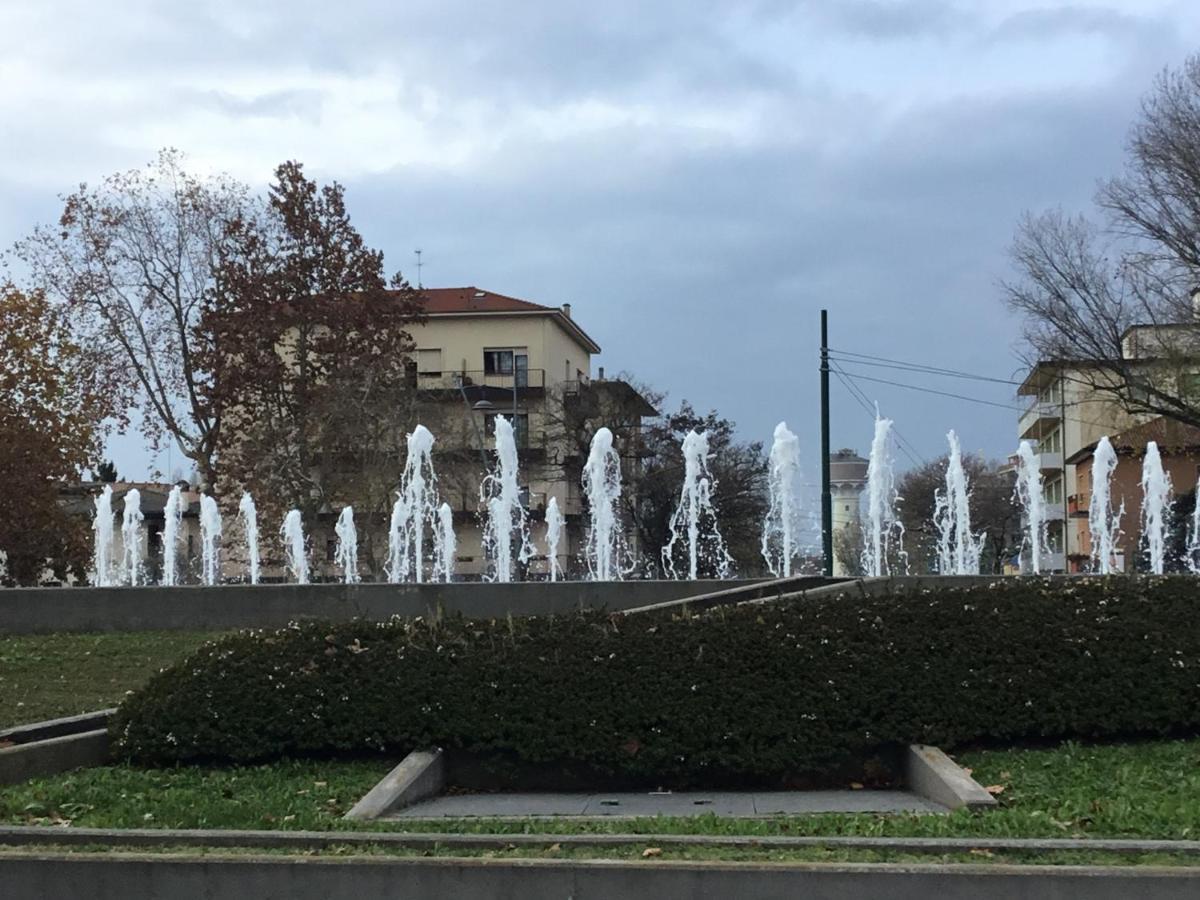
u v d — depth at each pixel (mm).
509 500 28219
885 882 5484
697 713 8383
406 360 42562
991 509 65688
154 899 5875
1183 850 5758
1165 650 8719
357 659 8883
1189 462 47531
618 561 46719
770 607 9398
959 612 9008
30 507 30547
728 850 5957
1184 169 31234
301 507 38719
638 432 53906
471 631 9266
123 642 14570
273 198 39062
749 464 56312
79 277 38938
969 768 8000
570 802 7898
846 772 8445
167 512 30500
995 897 5418
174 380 40594
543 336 62344
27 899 5918
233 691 8734
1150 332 33125
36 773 8109
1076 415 60688
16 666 12750
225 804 7254
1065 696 8508
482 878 5699
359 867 5777
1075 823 6398
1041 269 32875
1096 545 41562
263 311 38344
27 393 30906
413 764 8172
